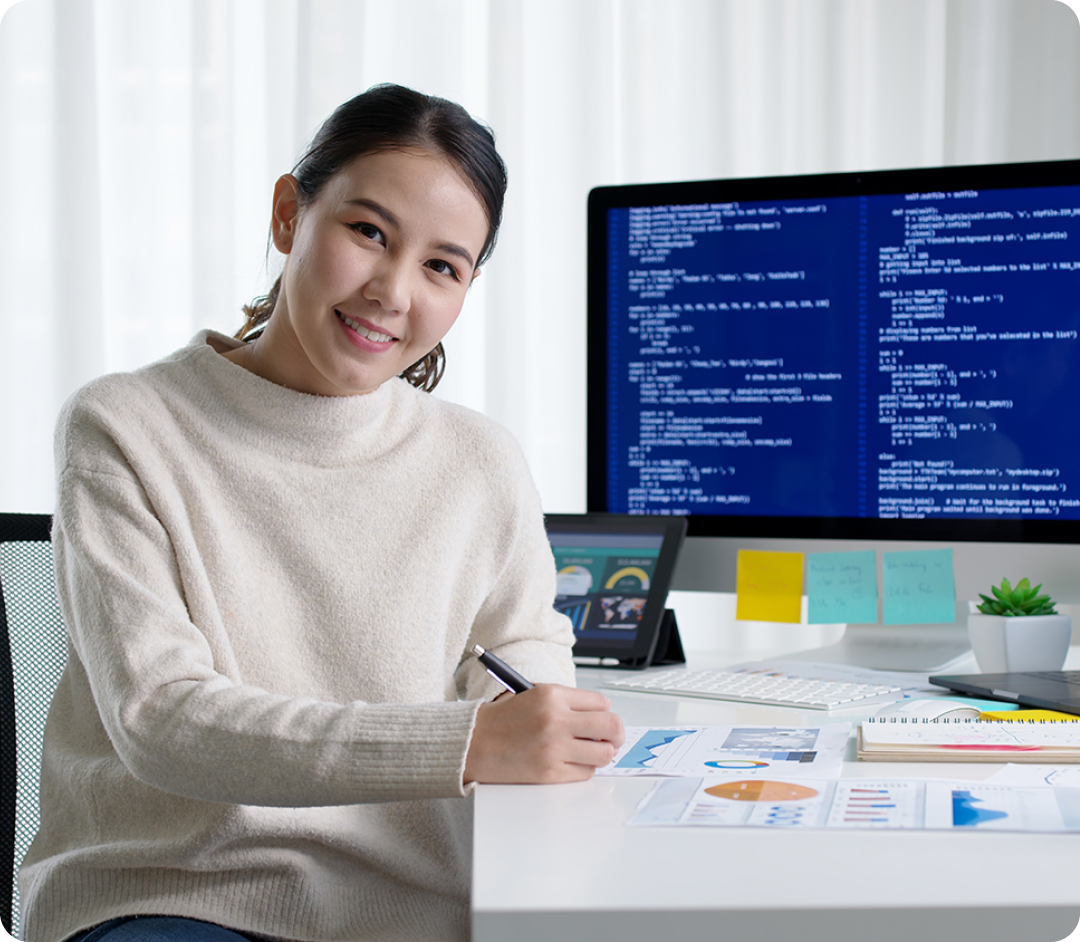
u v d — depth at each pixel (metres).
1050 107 1.94
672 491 1.37
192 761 0.70
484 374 2.07
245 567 0.89
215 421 0.92
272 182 2.04
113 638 0.76
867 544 1.29
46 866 0.83
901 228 1.27
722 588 1.34
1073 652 1.36
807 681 1.06
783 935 0.43
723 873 0.47
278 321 0.95
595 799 0.63
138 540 0.82
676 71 2.08
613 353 1.38
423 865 0.90
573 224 2.08
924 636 1.38
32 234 2.06
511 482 1.03
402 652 0.92
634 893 0.45
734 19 2.02
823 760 0.70
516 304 2.04
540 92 2.09
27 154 2.06
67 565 0.83
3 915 0.83
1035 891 0.44
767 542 1.33
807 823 0.55
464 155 0.88
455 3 2.06
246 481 0.91
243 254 2.08
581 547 1.36
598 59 2.05
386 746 0.67
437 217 0.87
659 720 0.90
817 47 2.03
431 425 1.02
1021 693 0.92
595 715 0.70
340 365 0.89
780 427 1.32
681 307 1.36
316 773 0.67
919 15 2.00
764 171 2.05
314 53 2.00
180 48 2.10
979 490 1.25
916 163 2.01
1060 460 1.22
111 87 2.08
